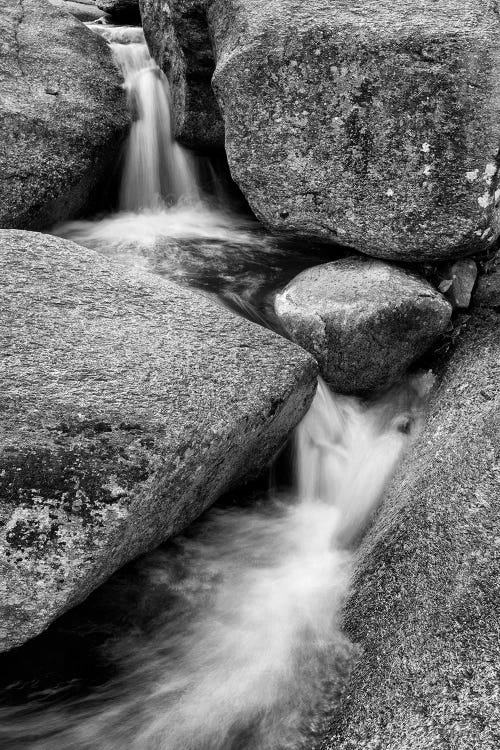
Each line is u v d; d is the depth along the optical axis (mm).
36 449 2385
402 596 2561
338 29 3863
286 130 4039
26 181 4988
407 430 3738
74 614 2908
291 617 2879
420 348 3885
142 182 6102
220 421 2814
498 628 2168
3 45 5508
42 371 2721
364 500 3504
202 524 3383
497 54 3701
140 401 2721
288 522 3586
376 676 2367
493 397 3172
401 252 3969
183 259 4844
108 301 3334
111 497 2379
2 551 2217
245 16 4211
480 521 2555
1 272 3270
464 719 1973
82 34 6117
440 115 3703
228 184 6242
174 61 5707
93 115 5535
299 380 3279
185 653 2840
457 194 3744
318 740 2305
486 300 4016
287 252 5023
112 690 2717
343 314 3742
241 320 3521
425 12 3961
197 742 2459
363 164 3895
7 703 2662
